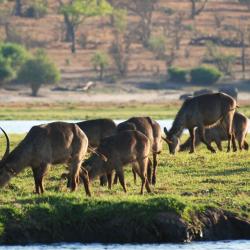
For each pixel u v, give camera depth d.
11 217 53.91
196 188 63.38
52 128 58.97
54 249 52.16
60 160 59.09
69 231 54.22
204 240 54.59
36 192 59.06
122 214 54.41
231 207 56.91
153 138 67.75
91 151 60.97
